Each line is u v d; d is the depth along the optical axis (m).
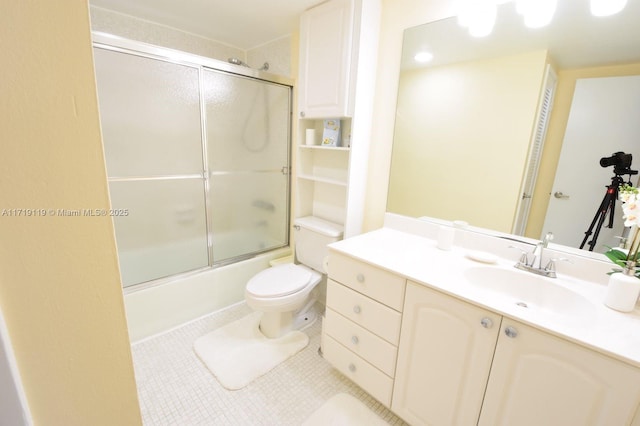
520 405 0.95
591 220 1.20
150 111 1.78
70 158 0.35
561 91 1.22
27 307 0.35
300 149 2.11
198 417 1.37
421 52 1.59
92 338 0.41
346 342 1.49
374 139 1.89
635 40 1.05
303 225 2.13
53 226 0.35
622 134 1.11
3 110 0.31
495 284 1.27
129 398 0.47
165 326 1.97
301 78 1.92
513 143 1.37
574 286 1.13
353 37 1.62
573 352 0.83
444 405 1.14
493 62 1.38
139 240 1.90
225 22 2.12
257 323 2.08
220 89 2.05
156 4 1.88
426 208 1.71
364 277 1.35
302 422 1.36
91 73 0.35
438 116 1.59
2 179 0.32
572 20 1.16
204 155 2.06
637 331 0.86
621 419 0.78
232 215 2.34
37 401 0.38
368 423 1.36
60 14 0.32
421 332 1.17
